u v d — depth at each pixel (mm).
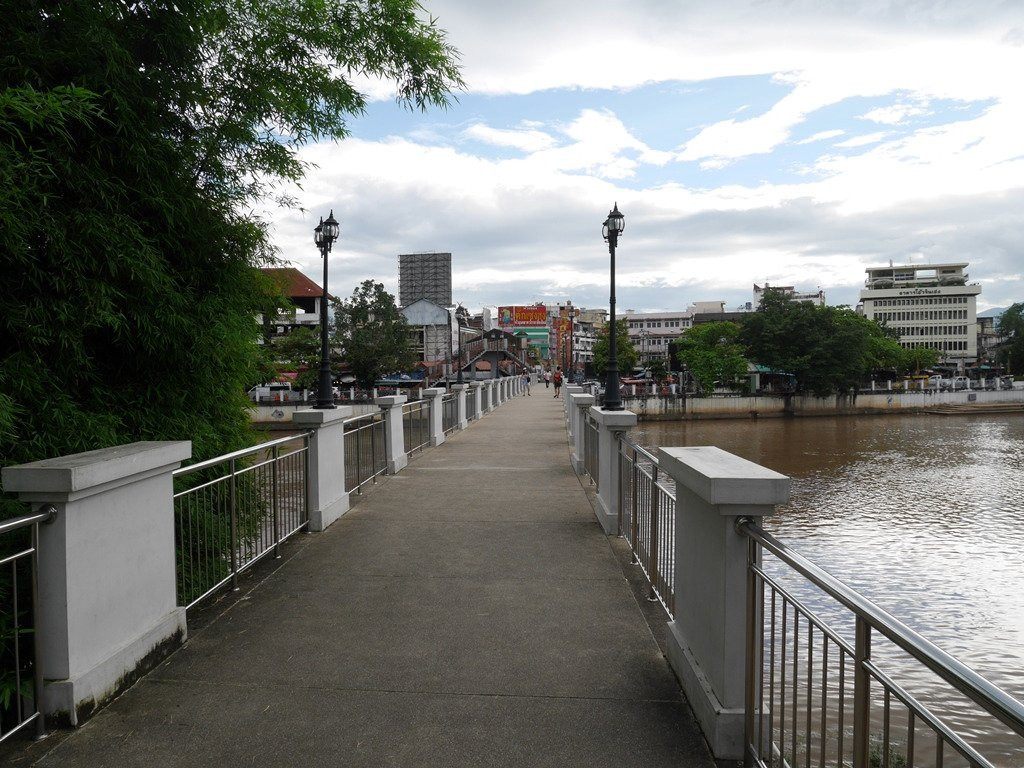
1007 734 8695
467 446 16266
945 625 15234
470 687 3998
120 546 3936
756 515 3191
